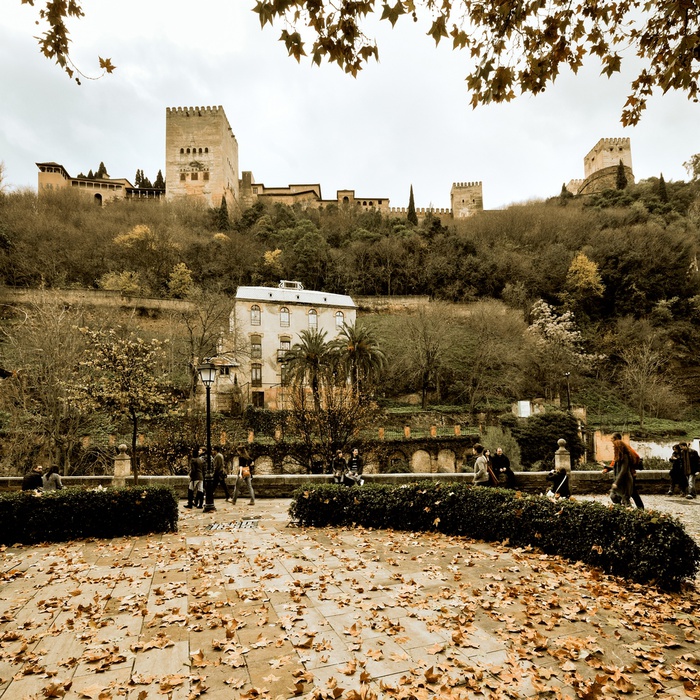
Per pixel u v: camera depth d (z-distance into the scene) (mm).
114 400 21172
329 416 27328
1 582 6805
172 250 64750
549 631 4938
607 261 65500
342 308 53344
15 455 22344
